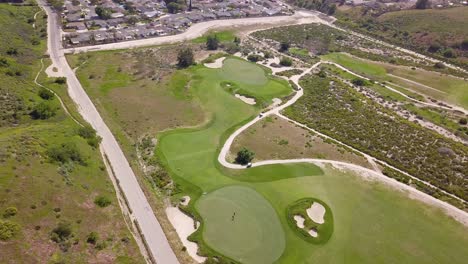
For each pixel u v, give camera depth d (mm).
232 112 121125
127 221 75875
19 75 127500
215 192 86438
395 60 173750
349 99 132375
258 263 69875
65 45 163750
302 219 79875
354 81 148625
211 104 124812
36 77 132625
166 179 89812
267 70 154375
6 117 99125
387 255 72938
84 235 67000
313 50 182000
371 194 87875
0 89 110875
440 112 130625
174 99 126500
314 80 147500
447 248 75312
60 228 64062
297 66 162250
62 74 139125
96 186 80750
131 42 174625
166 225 76938
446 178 94188
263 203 83688
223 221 78500
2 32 153500
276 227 77562
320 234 76125
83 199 74500
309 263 70375
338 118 120312
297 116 121188
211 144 104312
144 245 71875
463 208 85000
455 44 181375
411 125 117250
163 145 102312
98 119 112688
